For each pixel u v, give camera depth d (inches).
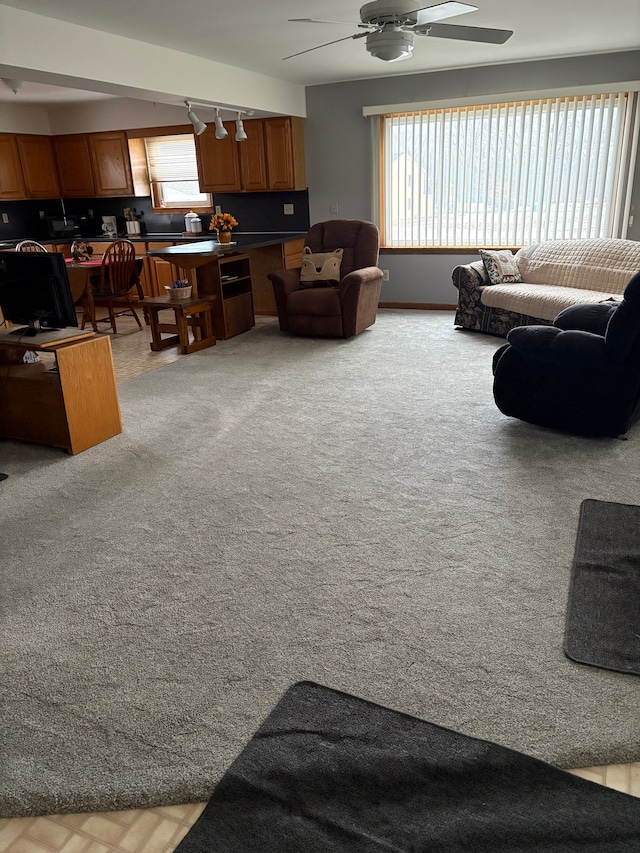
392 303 286.8
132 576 93.4
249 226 303.3
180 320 218.1
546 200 249.6
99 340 139.8
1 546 102.4
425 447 135.6
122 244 252.7
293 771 60.8
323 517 108.0
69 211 346.6
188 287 221.0
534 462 126.4
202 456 134.9
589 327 139.1
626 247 211.3
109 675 74.5
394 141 266.8
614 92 227.6
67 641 80.4
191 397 173.8
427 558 95.1
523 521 104.5
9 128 305.3
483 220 261.9
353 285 223.1
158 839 57.1
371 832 54.9
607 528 100.3
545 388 137.3
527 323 216.4
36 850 56.7
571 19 179.6
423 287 279.3
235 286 252.7
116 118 307.9
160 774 61.9
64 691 72.4
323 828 55.4
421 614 83.0
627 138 232.2
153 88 191.9
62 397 133.3
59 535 105.3
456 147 256.5
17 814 59.8
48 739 66.4
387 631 80.0
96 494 119.2
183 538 103.0
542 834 54.3
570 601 83.7
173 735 66.2
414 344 221.9
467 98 246.8
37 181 321.7
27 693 72.4
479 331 235.1
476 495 113.8
